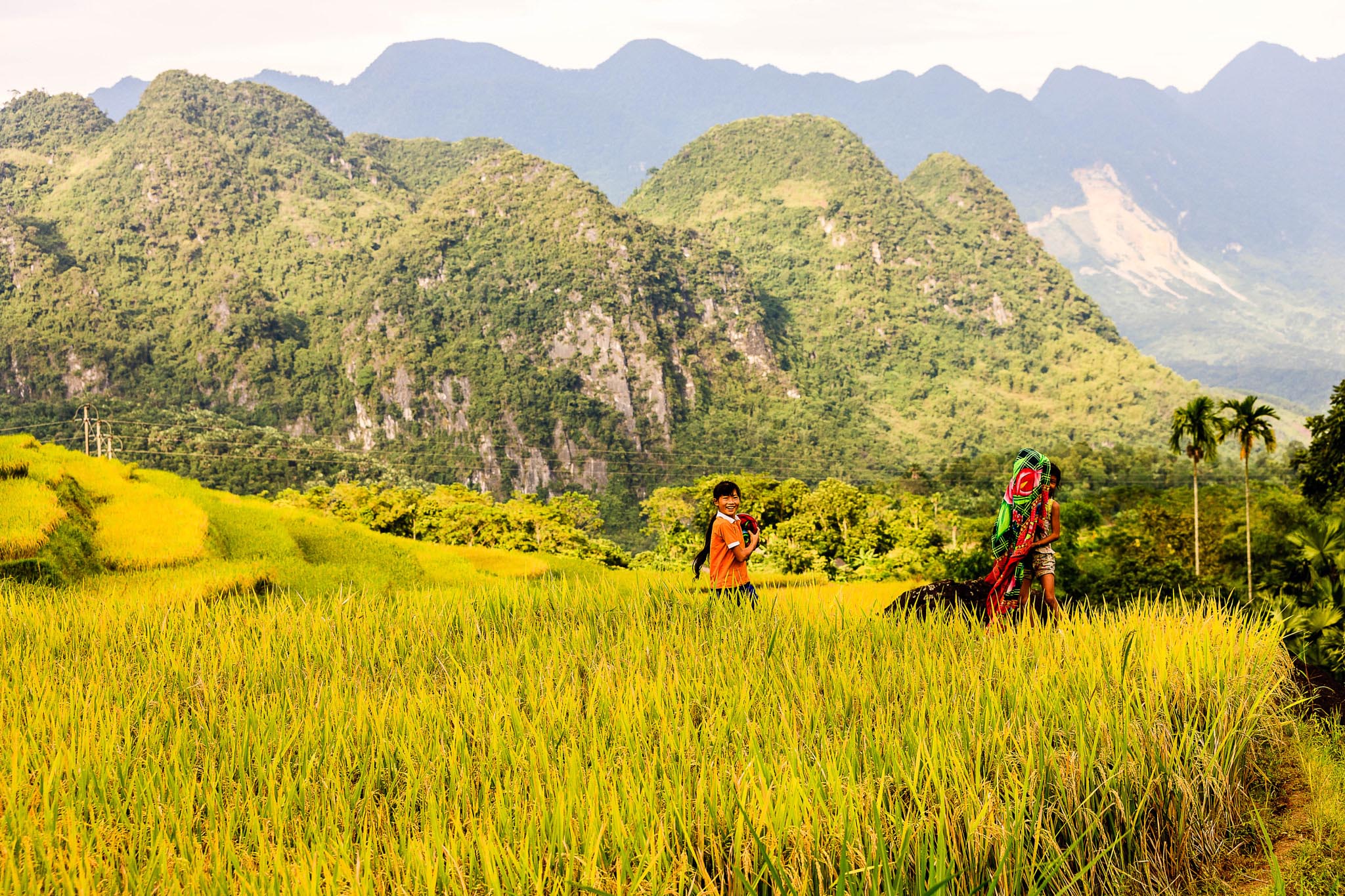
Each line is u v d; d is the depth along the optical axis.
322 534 23.45
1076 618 7.93
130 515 19.03
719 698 5.70
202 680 6.57
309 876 3.64
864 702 5.59
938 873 3.78
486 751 5.00
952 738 4.81
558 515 89.38
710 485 97.31
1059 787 4.55
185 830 4.11
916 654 6.63
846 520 85.75
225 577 15.02
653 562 85.50
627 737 5.00
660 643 7.39
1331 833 4.72
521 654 7.26
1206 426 56.94
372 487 96.62
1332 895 4.16
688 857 3.95
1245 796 5.22
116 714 5.75
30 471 18.36
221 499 25.84
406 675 6.79
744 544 9.52
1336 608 10.09
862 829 3.97
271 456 180.75
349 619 9.18
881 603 9.56
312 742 5.25
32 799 4.36
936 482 158.75
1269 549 53.06
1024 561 8.19
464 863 3.80
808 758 4.60
